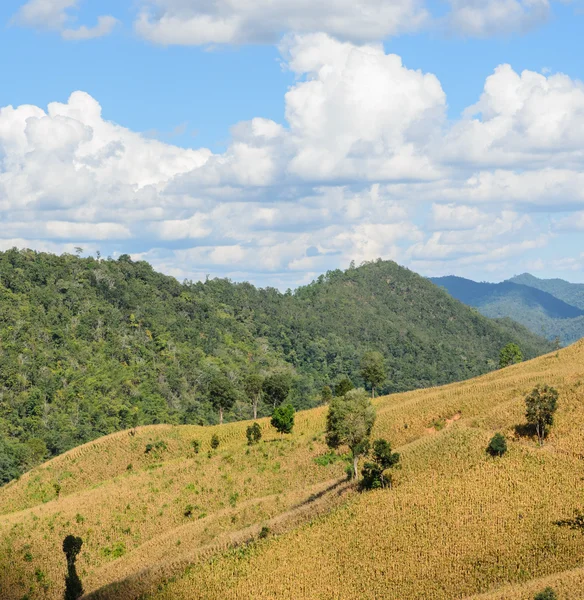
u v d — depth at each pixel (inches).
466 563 2625.5
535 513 2839.6
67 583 3228.3
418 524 2908.5
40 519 4084.6
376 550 2810.0
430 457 3444.9
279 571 2797.7
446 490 3112.7
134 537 3838.6
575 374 4461.1
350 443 3661.4
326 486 3767.2
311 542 2950.3
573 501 2876.5
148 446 5093.5
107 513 4069.9
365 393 3757.4
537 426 3476.9
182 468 4557.1
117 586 3058.6
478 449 3408.0
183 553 3324.3
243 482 4207.7
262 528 3171.8
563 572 2423.7
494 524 2817.4
